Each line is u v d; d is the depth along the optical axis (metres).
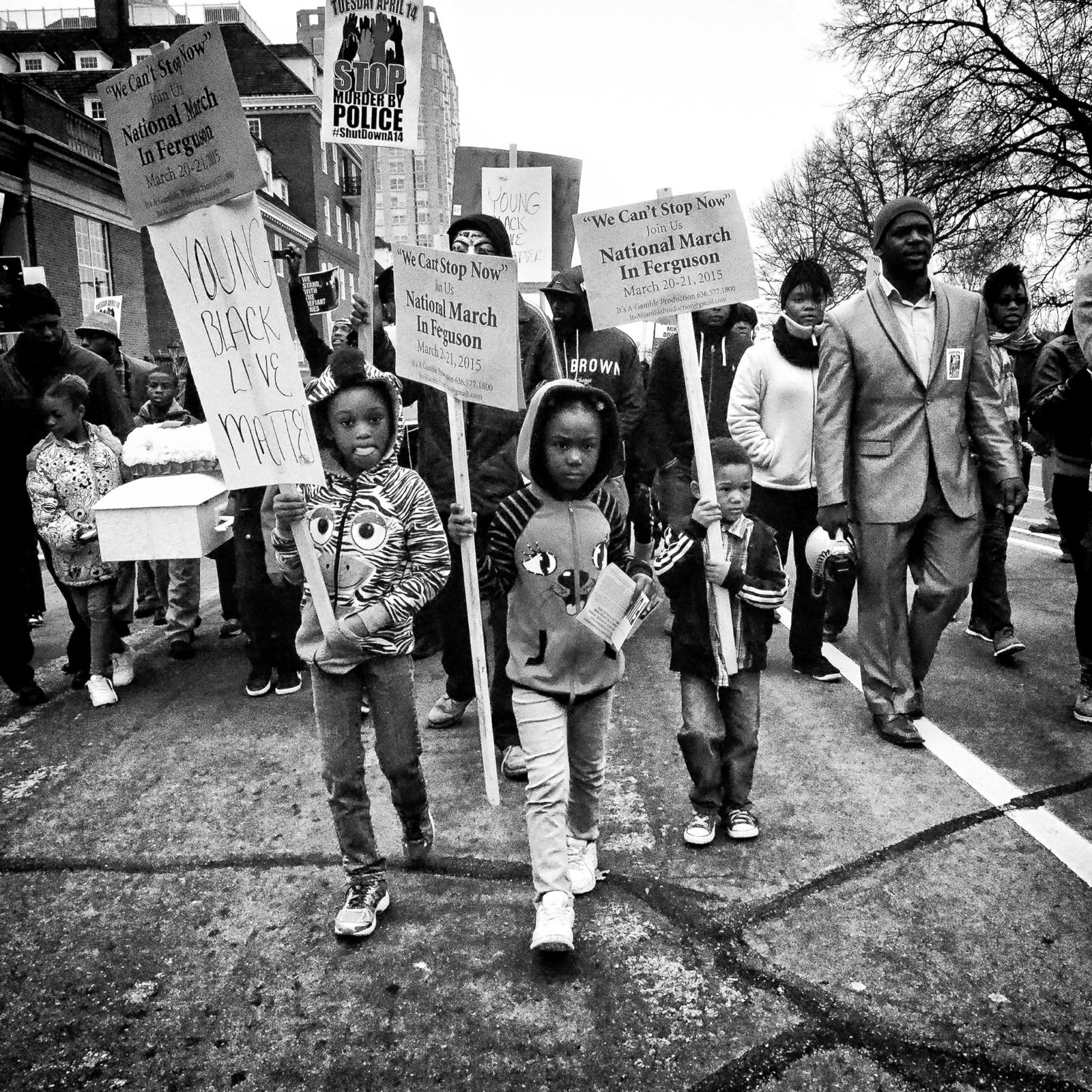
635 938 2.75
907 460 4.06
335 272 5.77
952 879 2.98
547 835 2.71
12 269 7.48
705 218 3.23
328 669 2.77
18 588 4.82
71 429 4.80
